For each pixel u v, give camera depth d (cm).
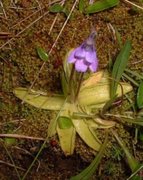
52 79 22
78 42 22
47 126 21
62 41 22
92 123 21
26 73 22
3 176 22
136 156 21
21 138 21
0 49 22
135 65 22
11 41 22
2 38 22
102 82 21
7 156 22
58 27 22
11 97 22
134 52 22
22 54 22
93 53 18
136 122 20
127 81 22
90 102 21
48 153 22
